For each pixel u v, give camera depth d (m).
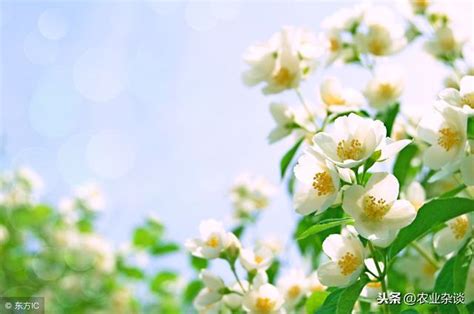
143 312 1.21
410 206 0.54
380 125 0.54
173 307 1.15
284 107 0.71
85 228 1.34
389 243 0.55
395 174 0.69
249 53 0.71
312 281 0.70
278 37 0.70
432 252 0.69
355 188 0.54
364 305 0.65
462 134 0.57
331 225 0.55
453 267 0.58
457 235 0.59
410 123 0.74
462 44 0.78
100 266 1.25
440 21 0.79
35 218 1.32
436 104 0.57
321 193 0.55
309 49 0.70
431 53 0.79
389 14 0.75
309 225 0.71
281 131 0.71
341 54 0.76
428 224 0.57
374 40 0.75
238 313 0.65
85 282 1.25
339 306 0.55
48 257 1.29
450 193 0.63
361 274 0.56
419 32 0.80
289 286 0.69
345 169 0.56
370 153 0.54
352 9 0.76
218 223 0.64
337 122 0.55
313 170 0.56
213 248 0.64
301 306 0.69
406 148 0.69
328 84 0.70
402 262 0.71
